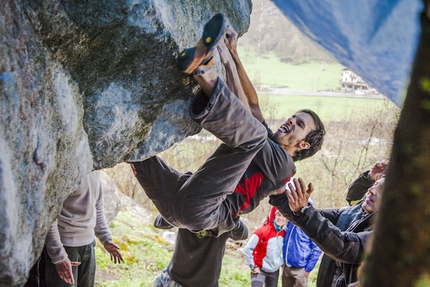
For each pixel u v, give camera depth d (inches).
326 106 623.8
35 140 70.4
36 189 71.2
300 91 729.6
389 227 34.9
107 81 86.0
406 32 77.0
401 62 79.1
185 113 96.7
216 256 135.9
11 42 67.0
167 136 98.3
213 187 102.9
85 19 76.9
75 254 140.3
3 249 61.1
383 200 35.9
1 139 63.3
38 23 73.0
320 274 141.9
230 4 110.1
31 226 69.6
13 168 65.2
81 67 82.4
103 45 81.2
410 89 36.4
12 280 63.2
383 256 34.9
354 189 157.5
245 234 142.2
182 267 138.0
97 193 159.3
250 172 117.6
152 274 271.3
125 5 77.6
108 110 87.5
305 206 121.2
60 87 78.4
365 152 524.1
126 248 292.8
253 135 94.8
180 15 90.6
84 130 87.6
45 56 74.7
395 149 36.0
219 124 90.3
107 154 92.9
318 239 120.6
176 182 111.9
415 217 34.2
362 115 533.3
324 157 525.0
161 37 82.4
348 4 78.7
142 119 93.7
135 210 373.7
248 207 118.9
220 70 102.7
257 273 190.2
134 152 96.9
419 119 35.3
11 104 65.4
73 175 85.1
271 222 192.5
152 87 89.7
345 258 121.0
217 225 117.0
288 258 188.1
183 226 112.9
